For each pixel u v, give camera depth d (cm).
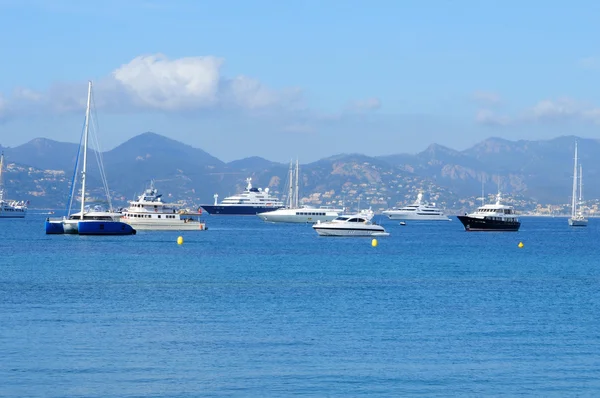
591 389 5297
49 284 10481
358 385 5309
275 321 7569
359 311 8262
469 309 8500
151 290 9944
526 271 13512
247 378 5441
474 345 6544
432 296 9600
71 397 4978
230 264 14325
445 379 5491
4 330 6906
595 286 10981
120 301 8850
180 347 6312
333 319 7712
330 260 15650
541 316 8056
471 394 5159
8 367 5625
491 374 5634
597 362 5997
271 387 5241
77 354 6028
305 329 7150
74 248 18050
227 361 5875
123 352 6112
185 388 5194
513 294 9912
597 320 7819
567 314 8206
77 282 10781
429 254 18150
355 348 6359
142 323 7369
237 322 7488
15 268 12812
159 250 18012
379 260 15812
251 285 10650
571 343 6650
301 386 5275
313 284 10856
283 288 10306
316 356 6072
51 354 6012
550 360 6044
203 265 14000
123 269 12875
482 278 12075
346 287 10512
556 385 5381
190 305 8588
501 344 6594
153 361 5847
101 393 5066
